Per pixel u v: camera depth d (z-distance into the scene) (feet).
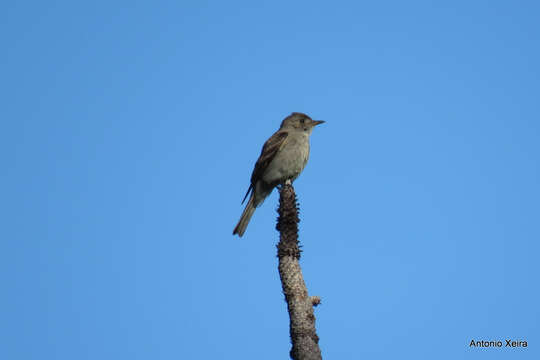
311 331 33.45
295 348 33.17
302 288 34.65
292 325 33.71
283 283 34.99
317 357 32.71
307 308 34.01
